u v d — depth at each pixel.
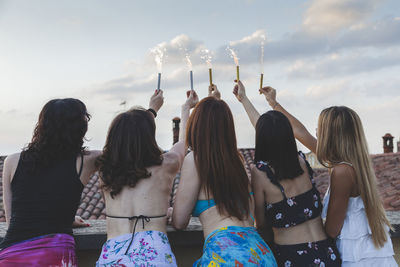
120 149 2.04
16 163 2.01
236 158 2.17
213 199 2.11
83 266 2.44
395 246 2.68
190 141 2.26
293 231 2.17
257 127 2.24
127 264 1.85
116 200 2.02
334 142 2.21
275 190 2.18
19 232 1.91
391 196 8.55
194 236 2.38
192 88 2.69
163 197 2.07
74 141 2.06
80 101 2.16
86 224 2.49
